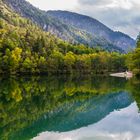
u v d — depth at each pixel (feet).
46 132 114.32
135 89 284.41
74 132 115.24
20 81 373.20
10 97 215.51
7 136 106.22
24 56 508.53
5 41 488.85
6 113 153.48
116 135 111.14
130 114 157.38
